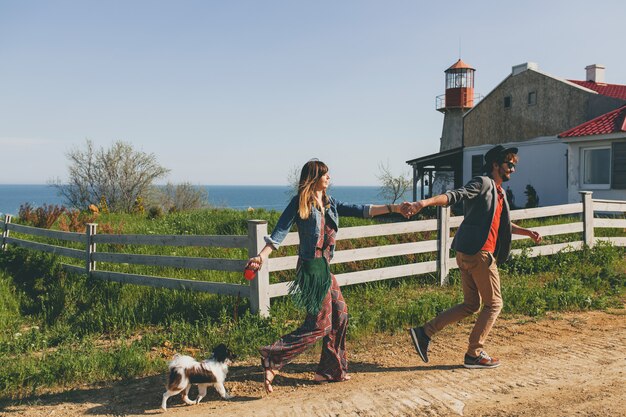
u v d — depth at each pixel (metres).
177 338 6.41
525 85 24.27
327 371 4.82
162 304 7.72
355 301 7.94
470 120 27.94
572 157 19.39
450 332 6.40
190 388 4.91
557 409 4.08
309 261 4.49
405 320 6.80
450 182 35.00
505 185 25.50
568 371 4.91
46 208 17.67
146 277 8.50
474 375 4.88
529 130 24.09
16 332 7.41
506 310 7.25
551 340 5.96
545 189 23.08
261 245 7.06
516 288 8.02
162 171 33.31
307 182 4.46
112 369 5.36
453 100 38.72
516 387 4.55
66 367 5.32
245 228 13.80
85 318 7.51
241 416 4.14
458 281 9.02
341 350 4.82
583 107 21.48
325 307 4.61
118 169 32.41
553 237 11.68
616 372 4.86
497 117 26.02
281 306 7.40
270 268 7.16
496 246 4.96
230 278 9.18
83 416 4.30
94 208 20.84
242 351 5.85
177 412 4.31
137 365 5.41
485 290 4.94
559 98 22.52
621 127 17.09
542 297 7.66
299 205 4.41
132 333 7.02
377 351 5.76
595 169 18.81
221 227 14.20
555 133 22.73
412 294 8.36
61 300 8.47
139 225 16.64
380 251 8.59
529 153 23.97
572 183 19.41
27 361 5.78
